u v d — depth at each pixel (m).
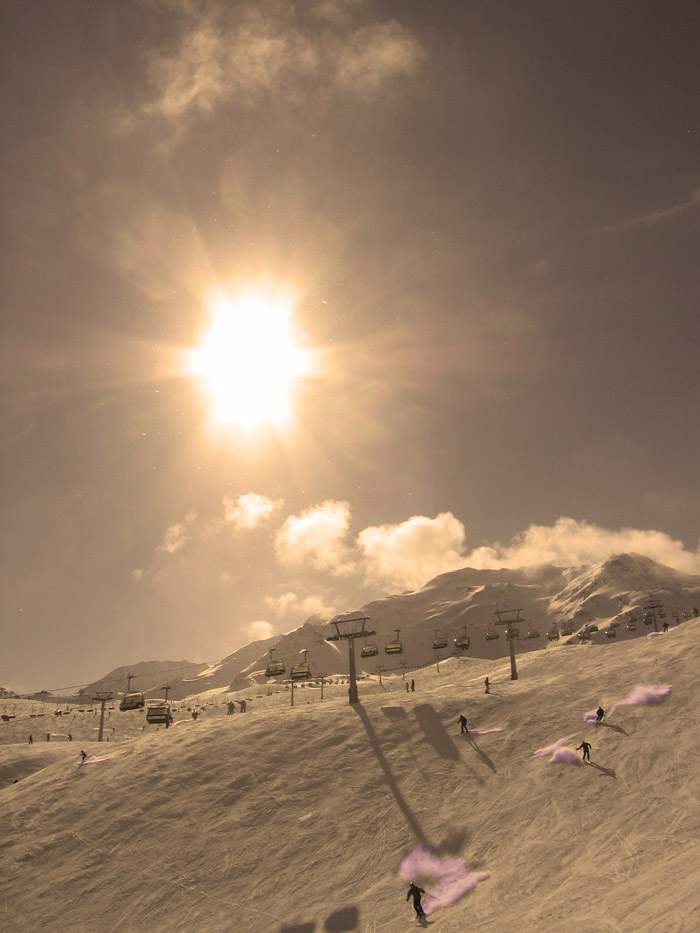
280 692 124.38
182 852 36.66
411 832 35.50
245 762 46.25
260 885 32.94
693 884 22.42
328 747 47.50
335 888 31.67
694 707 43.22
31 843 39.22
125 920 31.55
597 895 24.78
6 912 33.12
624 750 39.31
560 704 48.94
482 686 58.97
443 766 42.53
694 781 34.06
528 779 38.62
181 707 108.81
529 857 30.59
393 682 128.62
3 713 103.62
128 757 49.94
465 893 28.83
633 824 31.27
